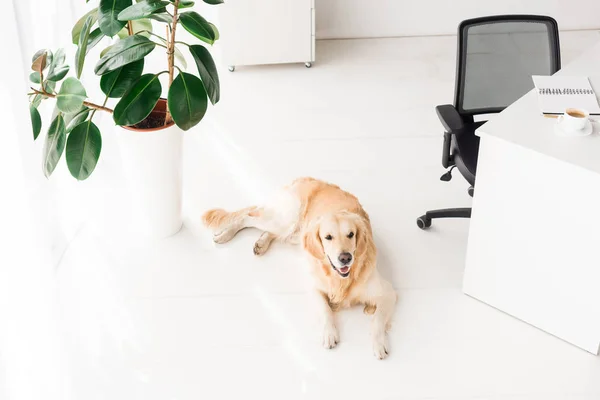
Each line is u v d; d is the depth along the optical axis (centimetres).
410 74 423
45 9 281
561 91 255
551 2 461
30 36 254
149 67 424
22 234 184
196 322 255
